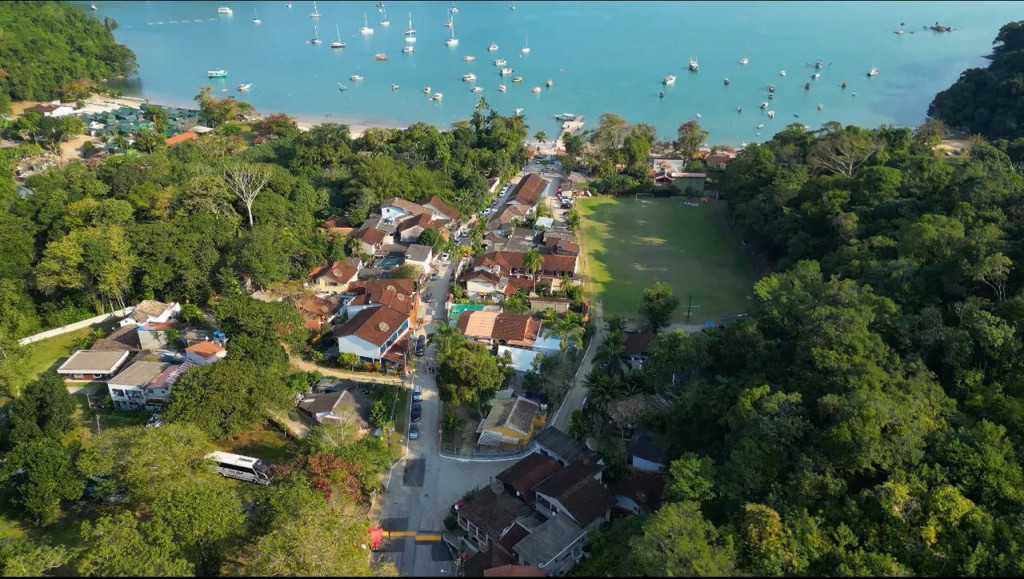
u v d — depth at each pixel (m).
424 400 95.62
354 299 116.25
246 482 79.44
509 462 84.38
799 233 123.88
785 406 64.62
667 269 137.25
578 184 184.25
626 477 76.81
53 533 70.81
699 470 62.75
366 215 155.00
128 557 55.22
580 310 117.12
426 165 182.62
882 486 56.31
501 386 95.38
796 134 173.25
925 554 52.91
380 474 81.44
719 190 180.00
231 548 64.50
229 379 81.75
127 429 72.94
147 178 144.88
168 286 117.06
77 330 110.88
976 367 73.75
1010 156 146.38
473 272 125.12
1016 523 53.91
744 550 54.47
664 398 86.50
